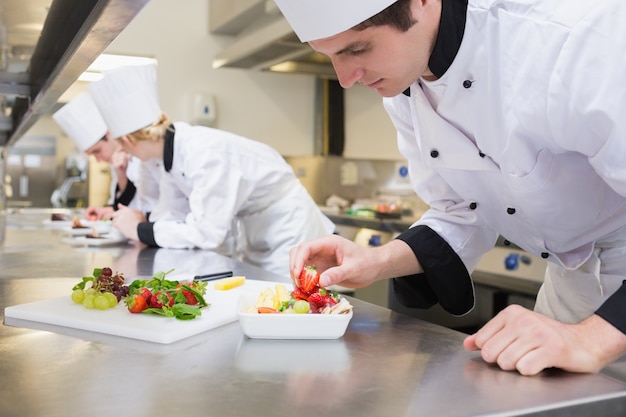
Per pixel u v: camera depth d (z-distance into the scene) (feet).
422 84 3.55
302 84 16.07
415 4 2.90
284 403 2.17
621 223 3.74
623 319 2.63
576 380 2.49
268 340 3.04
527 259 9.23
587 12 2.92
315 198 16.21
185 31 14.85
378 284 10.80
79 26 3.86
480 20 3.14
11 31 5.19
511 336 2.65
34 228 9.08
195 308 3.29
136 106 6.88
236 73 15.37
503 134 3.38
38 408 2.09
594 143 2.97
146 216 8.66
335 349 2.89
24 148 15.56
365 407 2.15
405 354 2.82
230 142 6.93
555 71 2.95
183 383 2.37
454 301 4.01
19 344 2.92
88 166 15.87
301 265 3.55
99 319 3.25
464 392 2.32
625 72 2.79
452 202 4.16
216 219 6.70
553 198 3.61
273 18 11.14
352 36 2.86
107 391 2.27
